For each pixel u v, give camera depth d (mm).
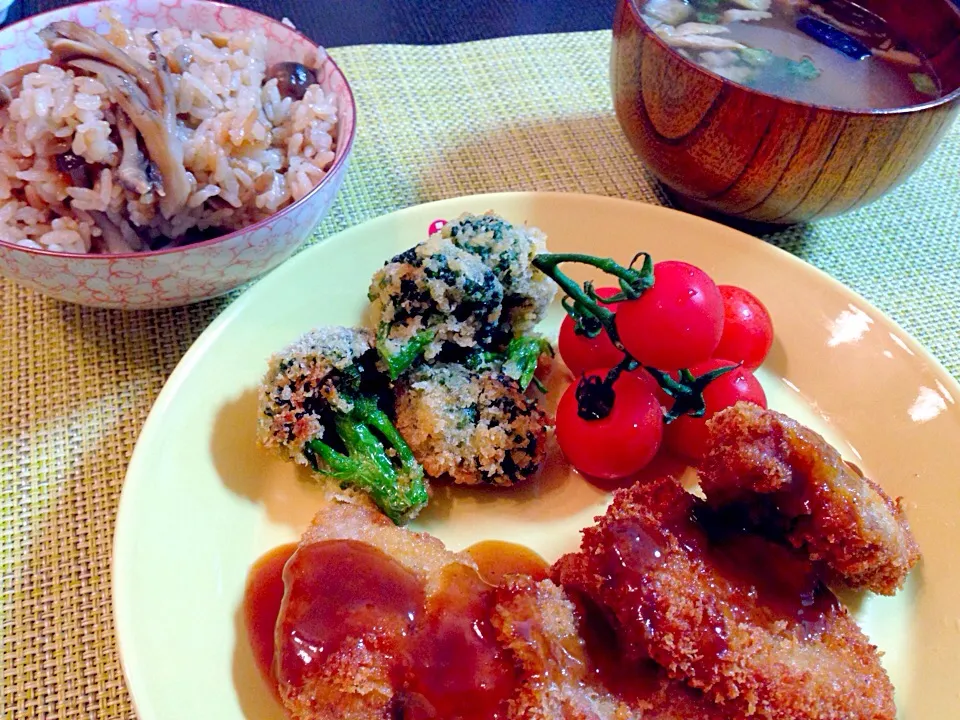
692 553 192
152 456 201
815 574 196
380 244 254
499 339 238
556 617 180
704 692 176
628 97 261
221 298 259
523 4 388
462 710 170
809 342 247
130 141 228
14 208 227
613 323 209
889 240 296
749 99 228
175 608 186
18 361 240
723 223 292
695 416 211
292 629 177
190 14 273
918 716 184
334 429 219
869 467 227
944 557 204
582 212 268
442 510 220
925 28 276
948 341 263
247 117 243
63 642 189
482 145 315
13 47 248
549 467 230
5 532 205
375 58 346
